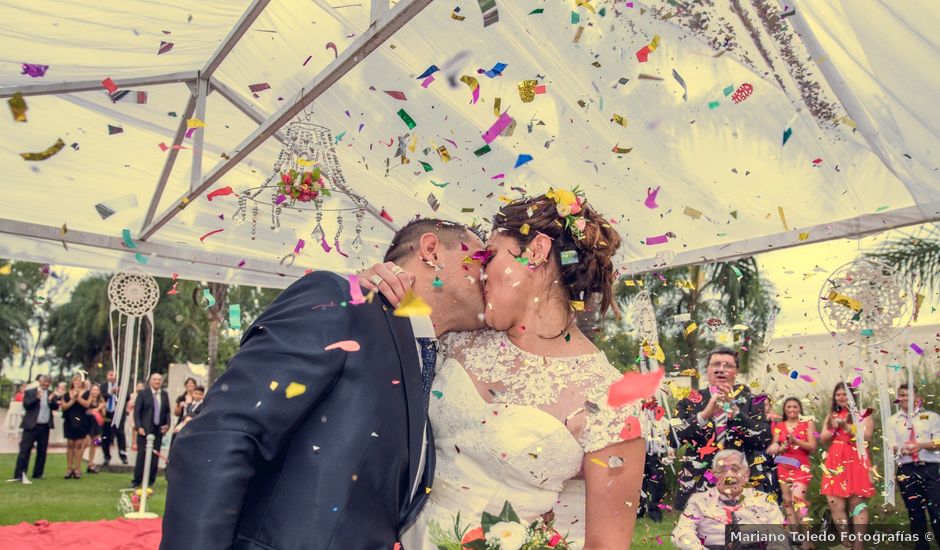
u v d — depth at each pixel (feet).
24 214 16.89
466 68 11.00
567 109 11.14
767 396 13.85
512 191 13.88
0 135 13.87
